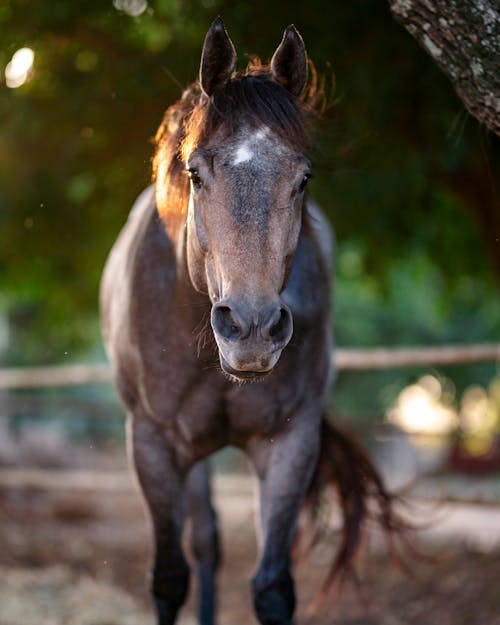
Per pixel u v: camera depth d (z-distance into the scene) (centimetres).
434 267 955
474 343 2212
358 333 2206
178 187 314
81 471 1205
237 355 255
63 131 682
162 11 615
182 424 362
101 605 598
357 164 627
